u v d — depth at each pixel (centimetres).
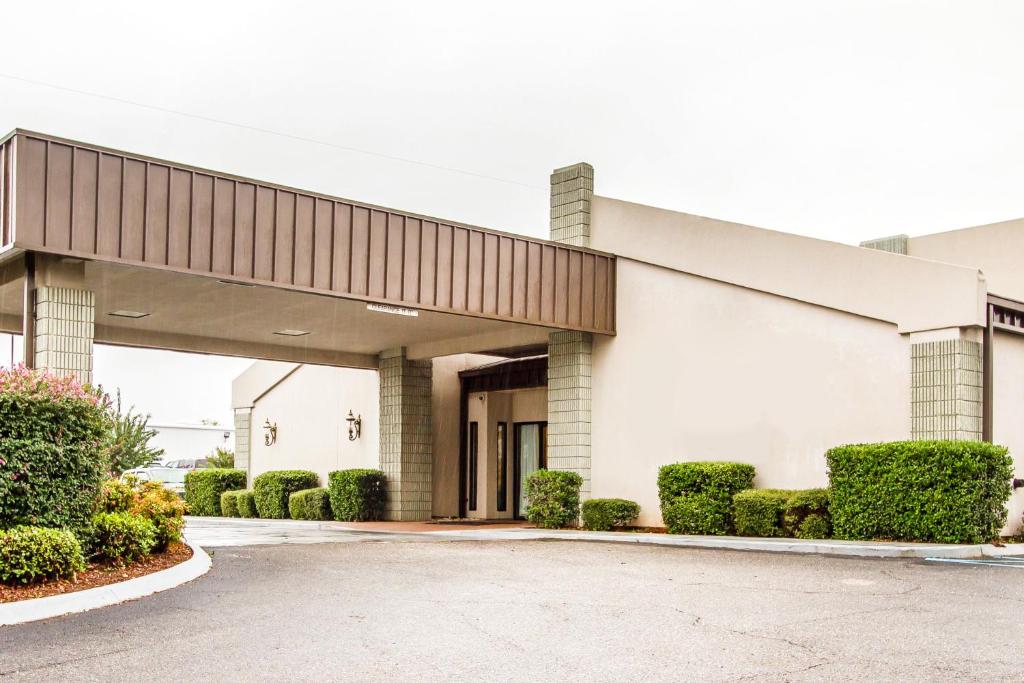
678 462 1662
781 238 1540
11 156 1130
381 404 2203
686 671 550
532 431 2239
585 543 1416
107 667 557
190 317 1752
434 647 617
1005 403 1396
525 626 694
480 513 2208
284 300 1580
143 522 998
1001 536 1347
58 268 1171
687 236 1681
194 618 725
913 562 1100
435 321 1798
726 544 1345
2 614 706
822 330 1480
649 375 1730
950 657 586
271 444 2639
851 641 638
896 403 1377
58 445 898
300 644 625
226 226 1309
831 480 1349
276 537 1541
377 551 1250
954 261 1914
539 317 1688
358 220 1462
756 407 1557
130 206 1214
